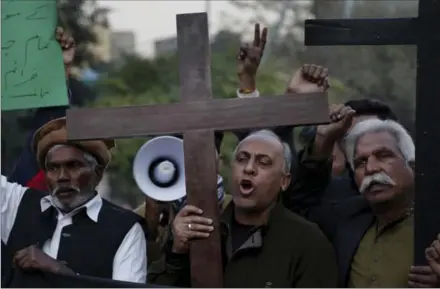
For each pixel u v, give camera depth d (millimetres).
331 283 4793
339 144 5223
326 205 5125
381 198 4859
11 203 5176
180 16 4703
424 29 4797
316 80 5168
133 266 5004
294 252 4805
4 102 5062
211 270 4590
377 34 4895
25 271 4875
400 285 4859
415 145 4723
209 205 4625
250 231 4848
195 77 4688
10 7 5055
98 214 5086
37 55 5062
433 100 4730
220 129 4637
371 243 4945
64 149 5043
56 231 5078
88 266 4984
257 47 5285
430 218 4676
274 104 4617
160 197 4941
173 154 4988
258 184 4801
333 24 4961
